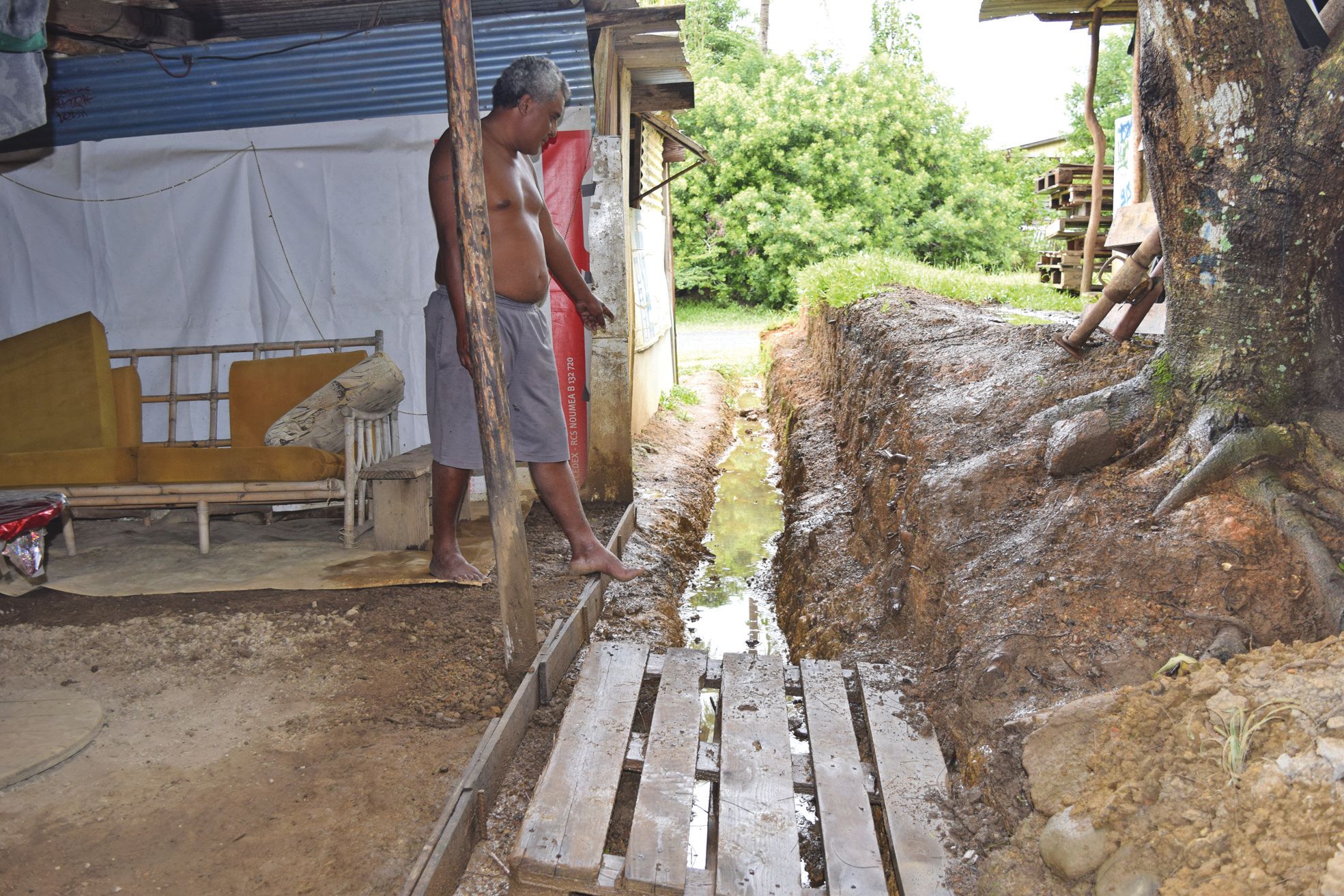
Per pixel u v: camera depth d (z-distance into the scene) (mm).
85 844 2672
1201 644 2980
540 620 4234
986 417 4812
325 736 3289
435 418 4078
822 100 23906
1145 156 3830
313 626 4082
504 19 5598
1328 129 3330
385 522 4883
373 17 5676
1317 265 3525
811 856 3398
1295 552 3135
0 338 6211
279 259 6043
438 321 3936
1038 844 2422
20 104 4148
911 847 2664
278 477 4691
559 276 4449
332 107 5867
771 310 23172
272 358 5891
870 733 3279
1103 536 3508
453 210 3611
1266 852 1957
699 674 3674
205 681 3676
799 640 5082
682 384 12961
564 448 4082
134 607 4262
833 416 8805
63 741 3145
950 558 3930
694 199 24078
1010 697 3035
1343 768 2023
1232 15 3336
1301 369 3547
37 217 6086
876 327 7699
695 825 3559
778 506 8523
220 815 2820
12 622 4121
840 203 23531
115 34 5387
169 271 6074
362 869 2584
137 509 5602
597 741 3150
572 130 5750
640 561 5703
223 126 5934
